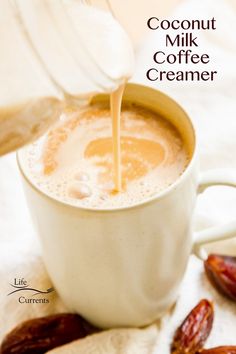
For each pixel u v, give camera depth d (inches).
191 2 21.8
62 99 11.5
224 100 19.6
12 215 17.2
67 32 10.5
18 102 11.1
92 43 12.2
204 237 14.5
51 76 10.8
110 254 12.9
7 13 10.4
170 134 14.6
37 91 11.1
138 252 12.9
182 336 14.4
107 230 12.4
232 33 21.0
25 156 13.5
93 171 14.0
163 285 14.2
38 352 14.6
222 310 15.3
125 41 12.8
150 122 14.9
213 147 18.4
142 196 13.4
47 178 13.8
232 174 13.3
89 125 15.0
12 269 15.9
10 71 10.8
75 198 13.4
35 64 10.7
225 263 15.4
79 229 12.5
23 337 14.6
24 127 11.5
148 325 15.3
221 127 18.9
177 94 19.8
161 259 13.4
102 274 13.4
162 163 14.1
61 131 14.9
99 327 15.4
